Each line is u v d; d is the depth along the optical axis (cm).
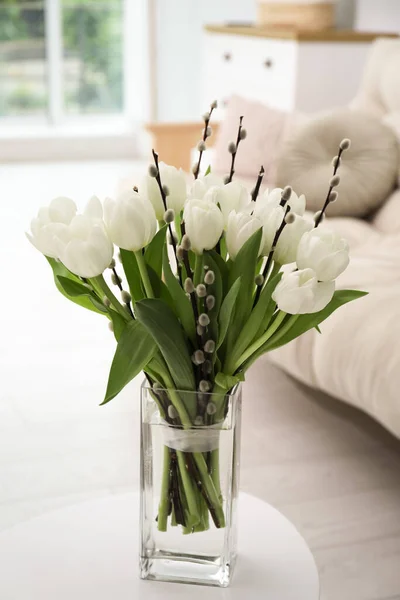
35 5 698
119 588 155
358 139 328
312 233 145
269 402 295
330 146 330
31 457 259
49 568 159
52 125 729
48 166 683
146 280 147
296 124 354
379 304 241
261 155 356
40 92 722
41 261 449
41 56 712
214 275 146
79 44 716
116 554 162
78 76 724
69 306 388
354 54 481
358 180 324
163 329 144
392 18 505
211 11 651
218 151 372
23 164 690
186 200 150
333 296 153
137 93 727
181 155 394
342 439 272
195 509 154
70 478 250
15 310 379
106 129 730
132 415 287
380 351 231
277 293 143
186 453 152
